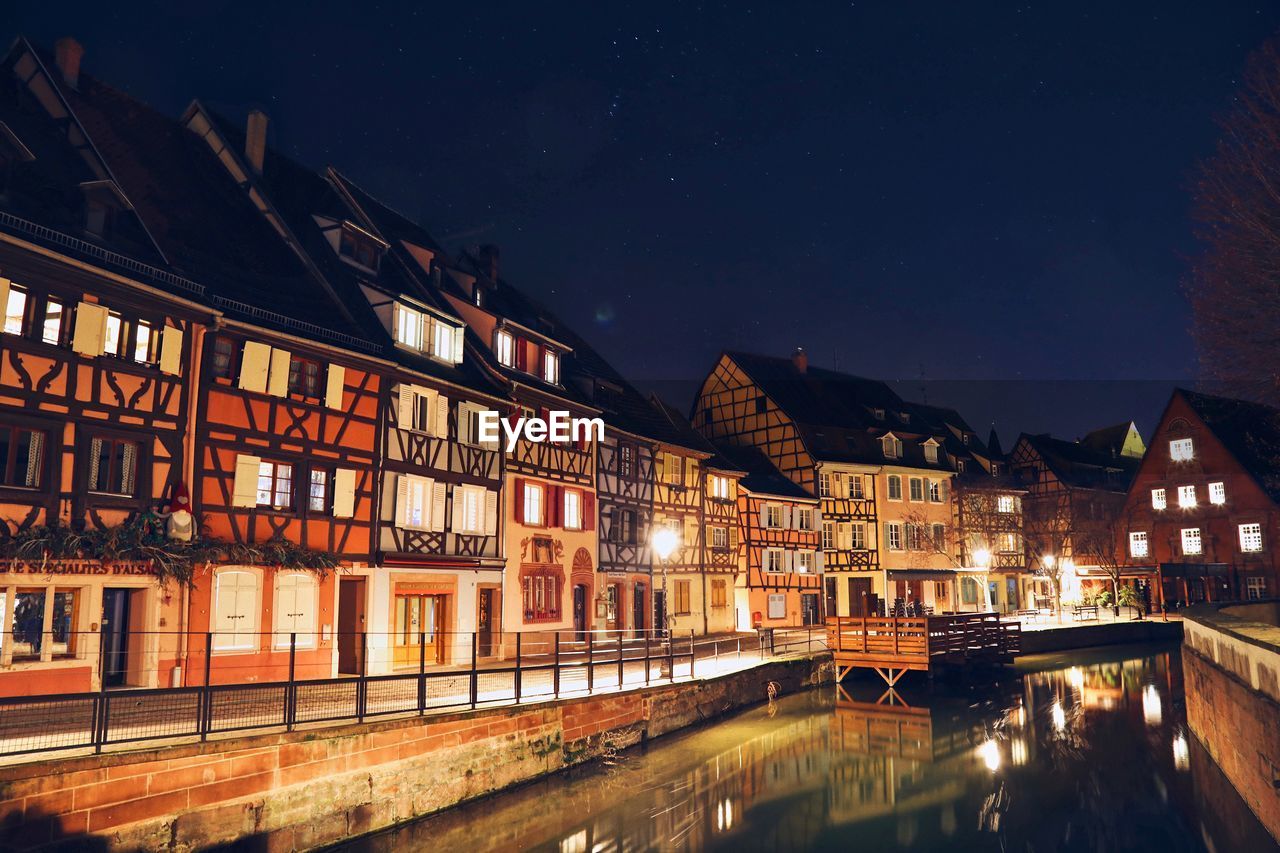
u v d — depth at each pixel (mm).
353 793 12734
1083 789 17219
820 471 45125
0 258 13758
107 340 15352
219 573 16609
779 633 37031
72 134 17609
